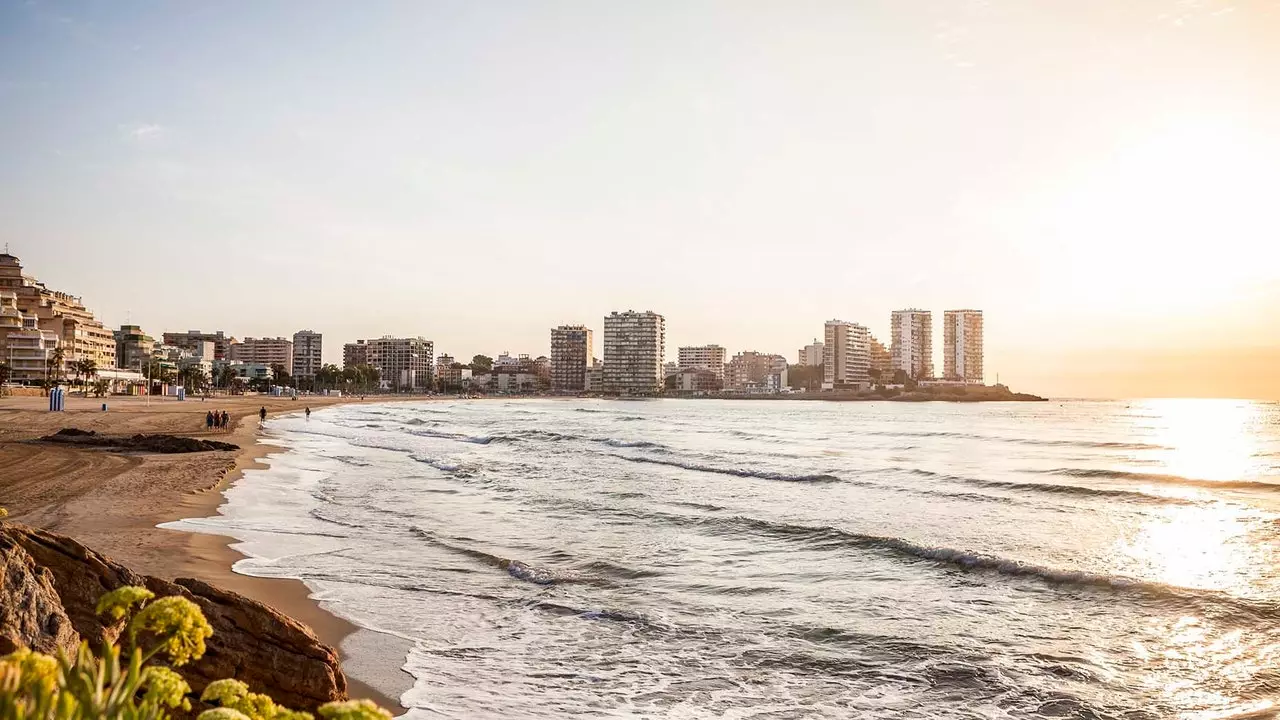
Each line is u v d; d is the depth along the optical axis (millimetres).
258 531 19234
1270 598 14203
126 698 2389
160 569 14508
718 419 112312
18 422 57094
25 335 124625
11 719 2131
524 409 158500
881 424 100000
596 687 10109
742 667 10930
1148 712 9391
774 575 16156
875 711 9523
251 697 2967
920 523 22641
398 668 10406
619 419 104812
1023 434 76750
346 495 26938
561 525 21609
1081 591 14875
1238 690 10031
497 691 9781
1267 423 111688
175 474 29766
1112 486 32281
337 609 12992
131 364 180500
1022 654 11453
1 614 4930
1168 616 13305
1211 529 21906
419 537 19516
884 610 13711
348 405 157500
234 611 7098
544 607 13617
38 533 6500
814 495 28547
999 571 16391
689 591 14891
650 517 23000
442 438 59750
